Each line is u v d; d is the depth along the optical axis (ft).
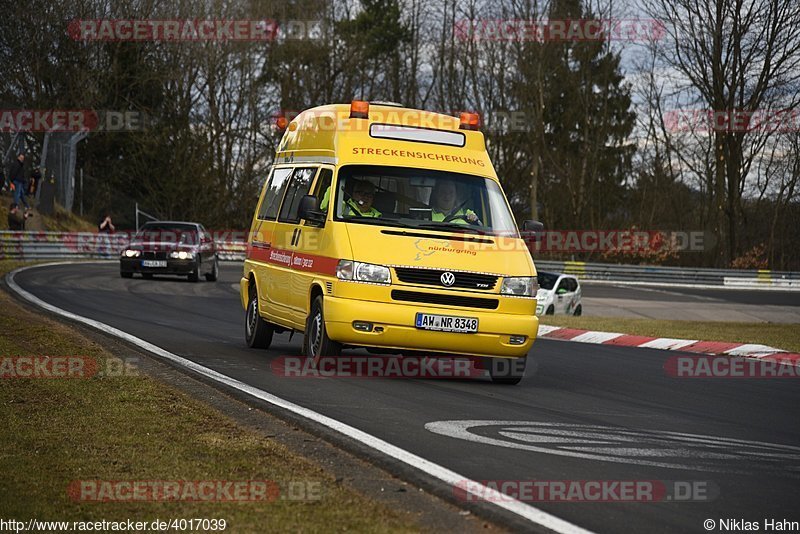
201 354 42.42
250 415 28.22
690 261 196.44
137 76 176.35
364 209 38.63
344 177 39.29
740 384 43.01
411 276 36.58
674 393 38.93
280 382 34.83
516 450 24.80
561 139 220.23
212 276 110.22
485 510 18.66
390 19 217.56
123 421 26.37
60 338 43.52
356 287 36.32
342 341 36.83
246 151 196.54
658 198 213.25
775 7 171.73
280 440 24.81
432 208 39.19
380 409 30.09
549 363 47.60
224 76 186.19
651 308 123.24
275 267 43.83
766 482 22.68
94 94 167.73
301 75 205.87
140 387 31.73
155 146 183.83
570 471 22.72
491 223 39.50
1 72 158.92
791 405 37.17
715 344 57.77
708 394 39.19
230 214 196.24
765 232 210.18
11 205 129.49
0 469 21.20
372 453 23.24
